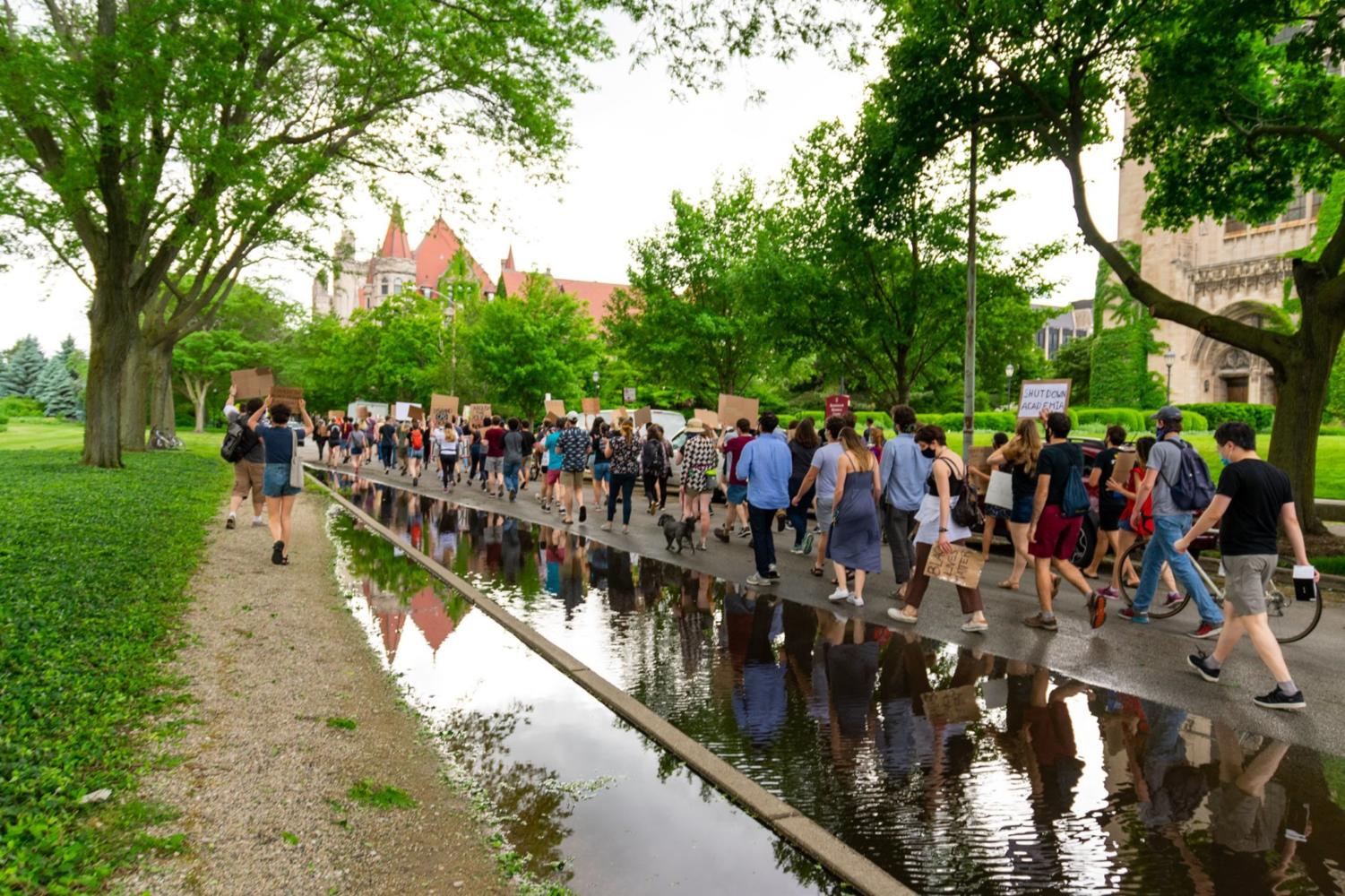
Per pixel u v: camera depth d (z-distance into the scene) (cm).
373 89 1938
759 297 2242
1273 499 576
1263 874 350
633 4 871
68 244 2258
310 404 8194
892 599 921
